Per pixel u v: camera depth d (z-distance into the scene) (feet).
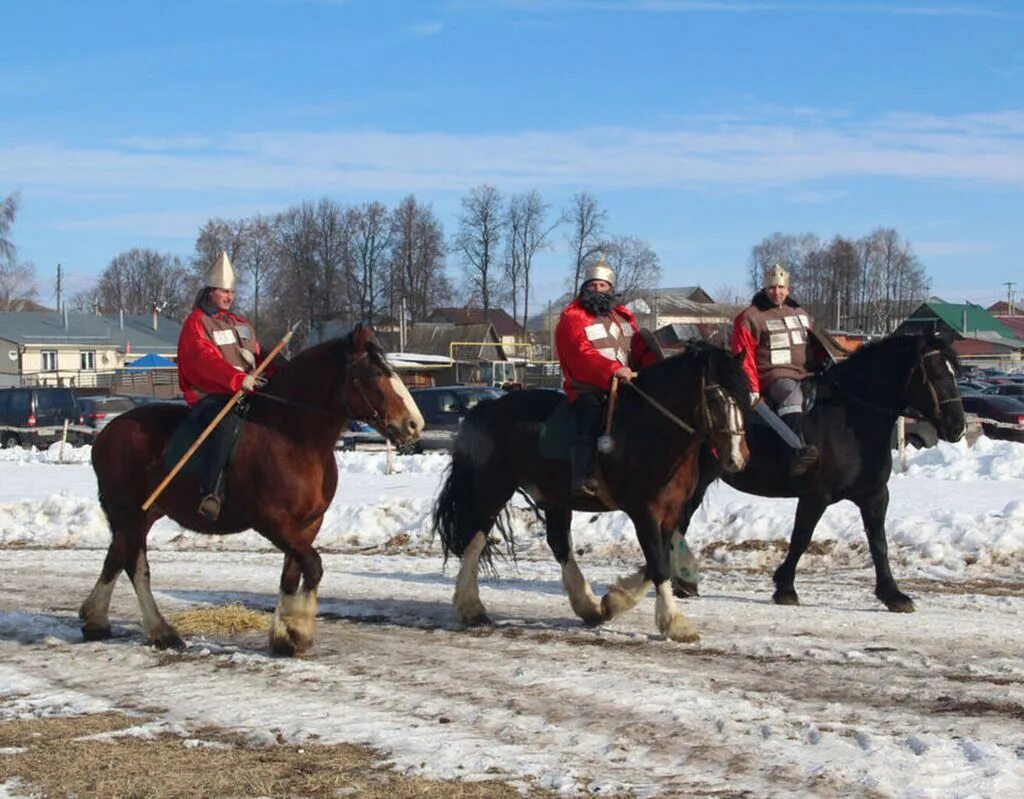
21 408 122.52
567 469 32.81
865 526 36.37
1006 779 19.52
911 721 23.26
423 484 67.72
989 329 298.56
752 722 23.39
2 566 49.21
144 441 32.01
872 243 317.01
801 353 36.63
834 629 32.35
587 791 19.83
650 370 31.63
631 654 29.91
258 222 261.44
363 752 22.34
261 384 31.04
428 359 187.62
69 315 252.42
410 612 36.65
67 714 25.61
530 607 37.22
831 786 19.67
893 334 36.37
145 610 32.22
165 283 393.50
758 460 36.68
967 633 31.65
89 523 60.90
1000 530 44.42
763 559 46.24
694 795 19.52
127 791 20.45
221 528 31.58
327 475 30.76
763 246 321.32
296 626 30.68
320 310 242.78
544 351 255.50
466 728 23.70
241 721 24.67
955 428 35.27
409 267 249.34
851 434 35.70
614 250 249.75
